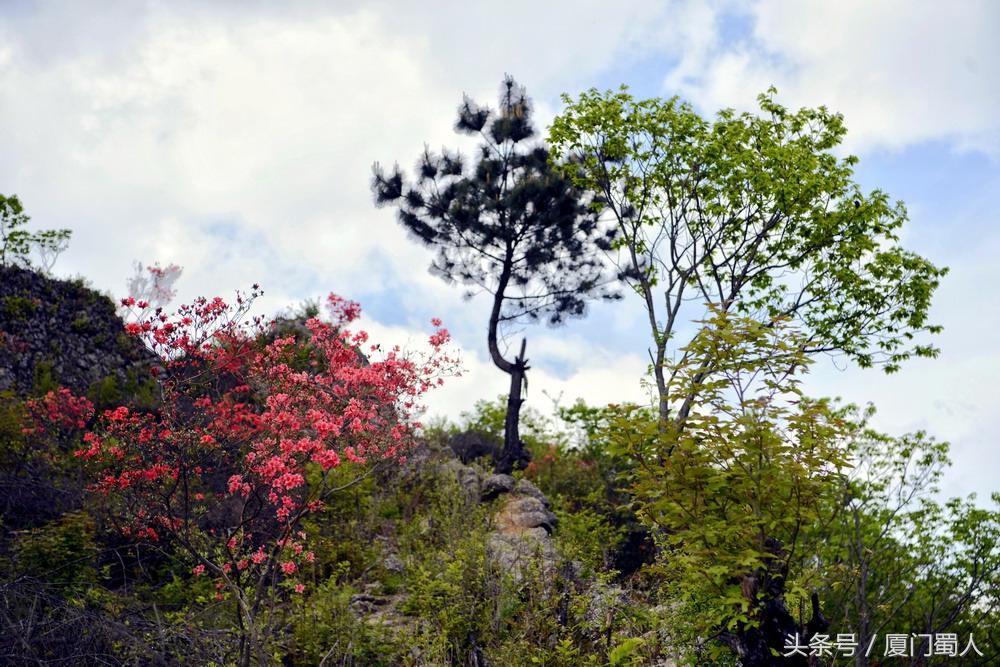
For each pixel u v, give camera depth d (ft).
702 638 26.61
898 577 35.37
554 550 36.63
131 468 31.17
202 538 31.30
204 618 28.37
